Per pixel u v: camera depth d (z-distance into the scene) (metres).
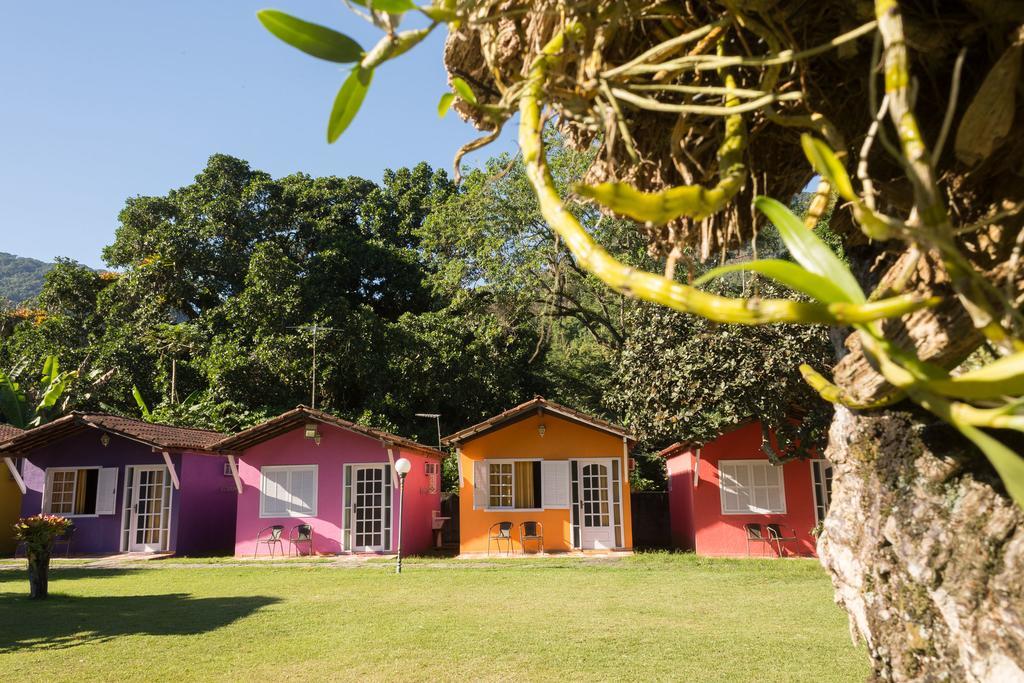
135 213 29.23
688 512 16.41
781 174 1.54
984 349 1.26
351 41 0.85
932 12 1.10
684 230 1.47
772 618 7.95
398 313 28.16
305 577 12.16
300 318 23.06
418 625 7.70
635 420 14.38
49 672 5.83
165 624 7.90
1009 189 1.08
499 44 1.45
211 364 22.30
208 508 17.56
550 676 5.58
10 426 19.83
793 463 15.29
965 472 1.24
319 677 5.63
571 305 21.84
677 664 5.89
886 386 1.17
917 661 1.27
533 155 0.89
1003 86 0.93
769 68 1.10
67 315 26.95
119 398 23.94
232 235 28.25
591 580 11.27
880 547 1.38
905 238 0.64
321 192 29.36
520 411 15.64
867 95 1.33
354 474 16.47
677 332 13.03
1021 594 1.05
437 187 30.44
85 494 17.08
